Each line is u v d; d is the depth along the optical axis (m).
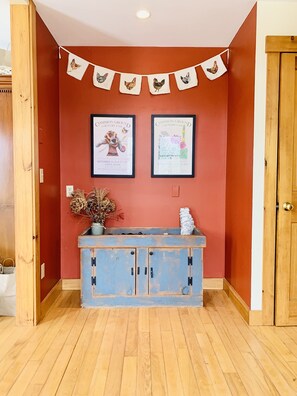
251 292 2.68
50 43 3.12
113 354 2.23
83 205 3.29
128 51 3.46
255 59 2.59
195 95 3.50
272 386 1.91
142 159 3.53
